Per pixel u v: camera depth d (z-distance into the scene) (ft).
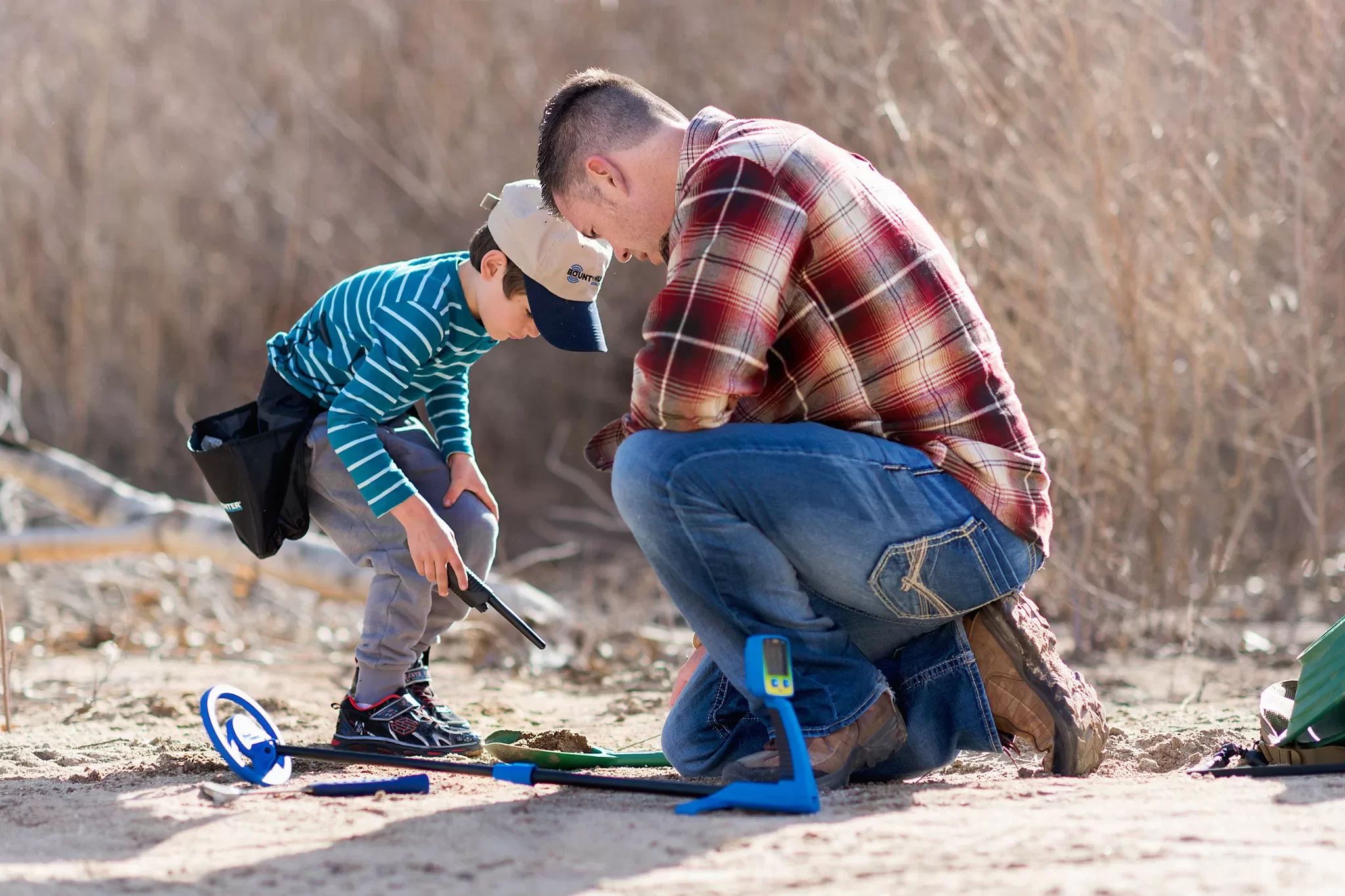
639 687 44.60
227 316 97.76
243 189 97.91
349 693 31.27
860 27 57.47
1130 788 23.95
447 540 28.76
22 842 22.39
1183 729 33.58
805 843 20.34
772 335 23.44
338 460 30.37
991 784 25.21
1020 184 51.60
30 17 99.86
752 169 23.24
